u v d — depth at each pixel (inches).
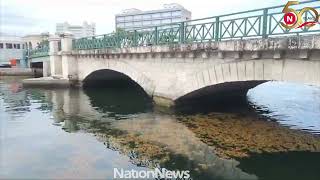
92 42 906.7
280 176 298.4
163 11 2856.8
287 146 371.2
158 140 404.5
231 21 438.6
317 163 325.4
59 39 1135.0
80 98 807.7
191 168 316.5
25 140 420.2
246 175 301.1
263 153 351.6
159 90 628.1
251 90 928.9
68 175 301.7
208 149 366.9
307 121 496.1
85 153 364.2
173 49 554.9
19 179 293.0
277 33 374.9
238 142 388.2
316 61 348.5
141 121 512.1
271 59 396.8
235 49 428.1
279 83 1167.0
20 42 2070.6
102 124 505.4
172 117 529.3
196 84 530.6
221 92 639.1
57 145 396.2
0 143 405.4
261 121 491.2
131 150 370.6
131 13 3038.9
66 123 521.3
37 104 723.4
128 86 1098.1
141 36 662.5
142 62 676.7
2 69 1635.1
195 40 515.8
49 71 1349.7
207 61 501.7
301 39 346.6
